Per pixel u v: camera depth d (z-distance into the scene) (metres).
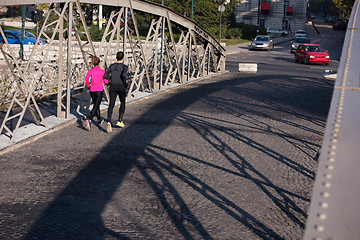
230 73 23.14
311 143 9.08
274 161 7.68
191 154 7.94
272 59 35.59
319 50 31.59
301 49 32.38
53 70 15.05
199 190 6.11
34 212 5.21
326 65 31.52
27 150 7.93
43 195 5.77
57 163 7.20
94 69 9.38
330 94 16.41
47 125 9.68
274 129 10.28
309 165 7.52
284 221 5.13
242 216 5.24
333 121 1.88
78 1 10.32
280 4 77.88
